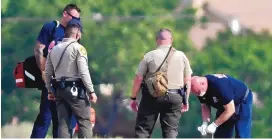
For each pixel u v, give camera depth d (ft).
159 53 105.40
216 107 110.83
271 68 504.43
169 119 106.52
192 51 517.14
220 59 508.12
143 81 106.42
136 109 107.96
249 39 520.83
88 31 489.26
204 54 514.27
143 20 516.32
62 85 102.58
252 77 500.33
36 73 112.37
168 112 106.52
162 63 105.09
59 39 109.60
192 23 527.81
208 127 109.91
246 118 111.65
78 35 103.86
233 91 110.01
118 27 501.15
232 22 331.98
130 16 518.37
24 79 112.37
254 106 478.18
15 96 467.52
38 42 110.11
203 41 525.34
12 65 484.74
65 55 102.42
